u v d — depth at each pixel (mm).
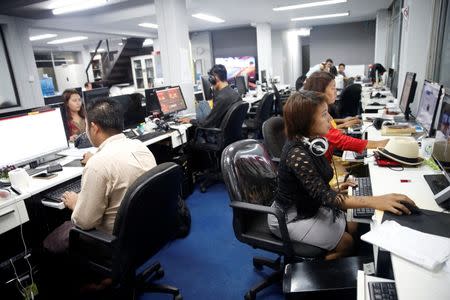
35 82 6301
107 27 8039
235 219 1573
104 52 10812
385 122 2756
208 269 2094
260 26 9570
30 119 2062
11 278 1937
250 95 6422
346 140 1979
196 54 11133
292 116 1430
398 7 6270
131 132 3055
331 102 2152
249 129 4574
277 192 1590
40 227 1910
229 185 1540
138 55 10281
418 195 1355
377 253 1031
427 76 3643
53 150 2207
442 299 764
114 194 1482
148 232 1497
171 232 1689
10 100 5969
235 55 10906
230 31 10773
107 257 1491
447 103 1497
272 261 1982
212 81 3422
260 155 1772
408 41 3695
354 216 1350
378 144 1950
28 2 5031
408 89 2832
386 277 1017
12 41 5891
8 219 1641
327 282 1218
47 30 7270
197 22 8656
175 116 4055
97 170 1419
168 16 4332
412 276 848
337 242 1496
